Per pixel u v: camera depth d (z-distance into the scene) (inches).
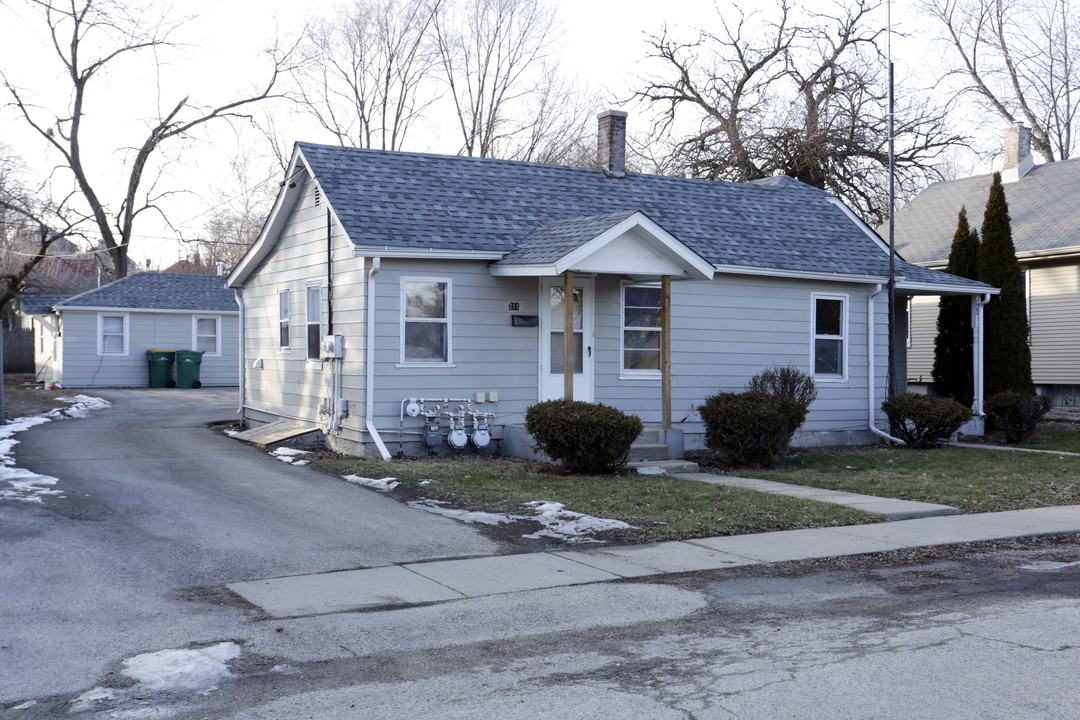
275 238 730.8
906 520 437.7
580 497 458.0
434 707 201.5
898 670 225.5
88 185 1417.3
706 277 615.8
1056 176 1149.7
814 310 736.3
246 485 482.9
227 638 250.5
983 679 218.8
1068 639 252.8
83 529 371.9
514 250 607.8
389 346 583.2
